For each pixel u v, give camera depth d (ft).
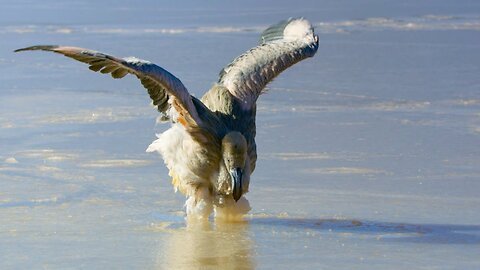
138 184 46.26
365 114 62.90
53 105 64.69
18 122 59.41
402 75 75.97
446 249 36.17
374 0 127.95
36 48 35.83
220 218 40.83
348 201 43.68
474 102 66.44
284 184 46.60
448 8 119.85
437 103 66.18
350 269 33.68
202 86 70.74
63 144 53.88
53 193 44.27
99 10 117.60
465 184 46.34
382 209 42.29
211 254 35.50
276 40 45.37
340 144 54.65
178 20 108.68
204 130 39.17
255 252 35.86
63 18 109.29
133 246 36.47
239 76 41.86
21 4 122.21
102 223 39.81
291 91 70.59
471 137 56.34
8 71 77.51
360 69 79.00
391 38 95.86
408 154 52.34
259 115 62.59
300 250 36.09
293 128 58.80
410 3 125.18
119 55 83.25
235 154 38.83
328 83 73.41
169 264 34.09
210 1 128.26
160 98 39.40
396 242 37.17
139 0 127.65
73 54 35.94
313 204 43.21
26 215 40.68
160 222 40.27
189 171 40.04
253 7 121.70
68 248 36.04
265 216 41.42
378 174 48.32
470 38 94.99
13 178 46.73
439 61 81.87
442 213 41.57
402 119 61.36
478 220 40.50
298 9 119.34
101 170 48.57
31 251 35.60
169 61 81.10
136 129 57.88
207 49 87.35
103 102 66.13
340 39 95.86
